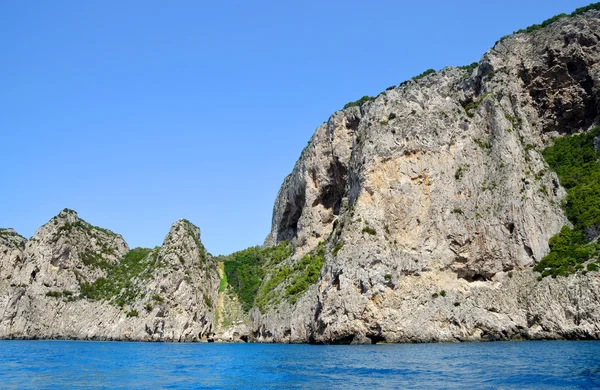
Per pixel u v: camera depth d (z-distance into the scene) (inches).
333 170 4729.3
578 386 1208.2
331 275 3137.3
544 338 2733.8
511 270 3102.9
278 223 5713.6
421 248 3193.9
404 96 3772.1
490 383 1300.4
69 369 1991.9
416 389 1259.8
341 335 2967.5
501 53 4097.0
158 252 5073.8
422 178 3388.3
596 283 2625.5
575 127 3973.9
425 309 2987.2
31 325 4608.8
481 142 3560.5
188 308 4498.0
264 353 2682.1
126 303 4581.7
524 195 3216.0
